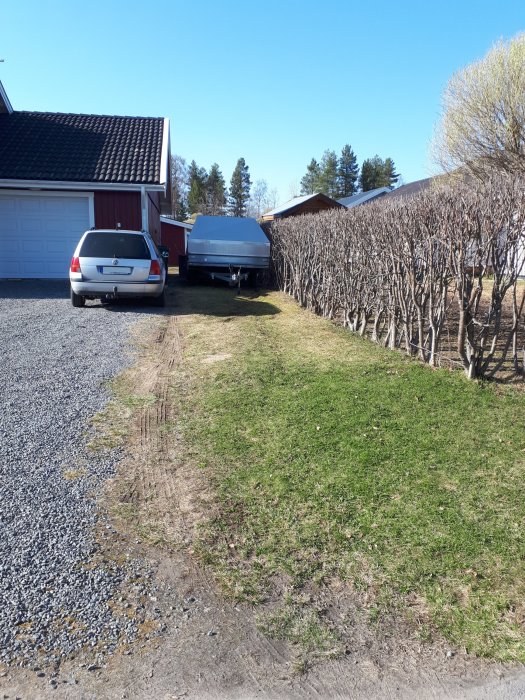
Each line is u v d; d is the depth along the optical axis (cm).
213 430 421
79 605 237
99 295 942
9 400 476
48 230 1451
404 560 269
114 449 389
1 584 245
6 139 1542
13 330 754
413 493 326
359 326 769
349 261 764
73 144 1566
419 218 565
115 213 1459
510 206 469
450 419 432
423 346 611
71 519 299
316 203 3269
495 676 208
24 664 207
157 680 204
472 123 1370
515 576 257
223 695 200
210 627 230
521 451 379
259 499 324
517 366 533
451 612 237
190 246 1388
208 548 280
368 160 7312
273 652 219
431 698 200
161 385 537
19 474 344
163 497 327
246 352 650
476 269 504
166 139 1645
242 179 7938
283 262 1278
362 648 222
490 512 307
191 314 948
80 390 514
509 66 1284
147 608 238
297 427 421
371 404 464
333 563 269
